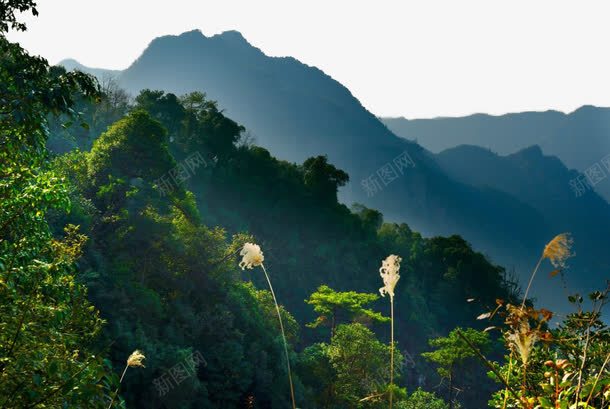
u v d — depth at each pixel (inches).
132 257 1889.8
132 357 190.4
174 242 2034.9
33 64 302.4
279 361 1996.8
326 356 1955.0
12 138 311.7
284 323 2329.0
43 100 295.6
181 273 2071.9
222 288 2129.7
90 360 192.4
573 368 130.0
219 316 1948.8
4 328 208.2
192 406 1612.9
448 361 2100.1
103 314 1438.2
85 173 1919.3
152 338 1585.9
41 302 261.3
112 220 1792.6
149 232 1910.7
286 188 5118.1
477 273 5689.0
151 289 1784.0
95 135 3221.0
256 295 2361.0
